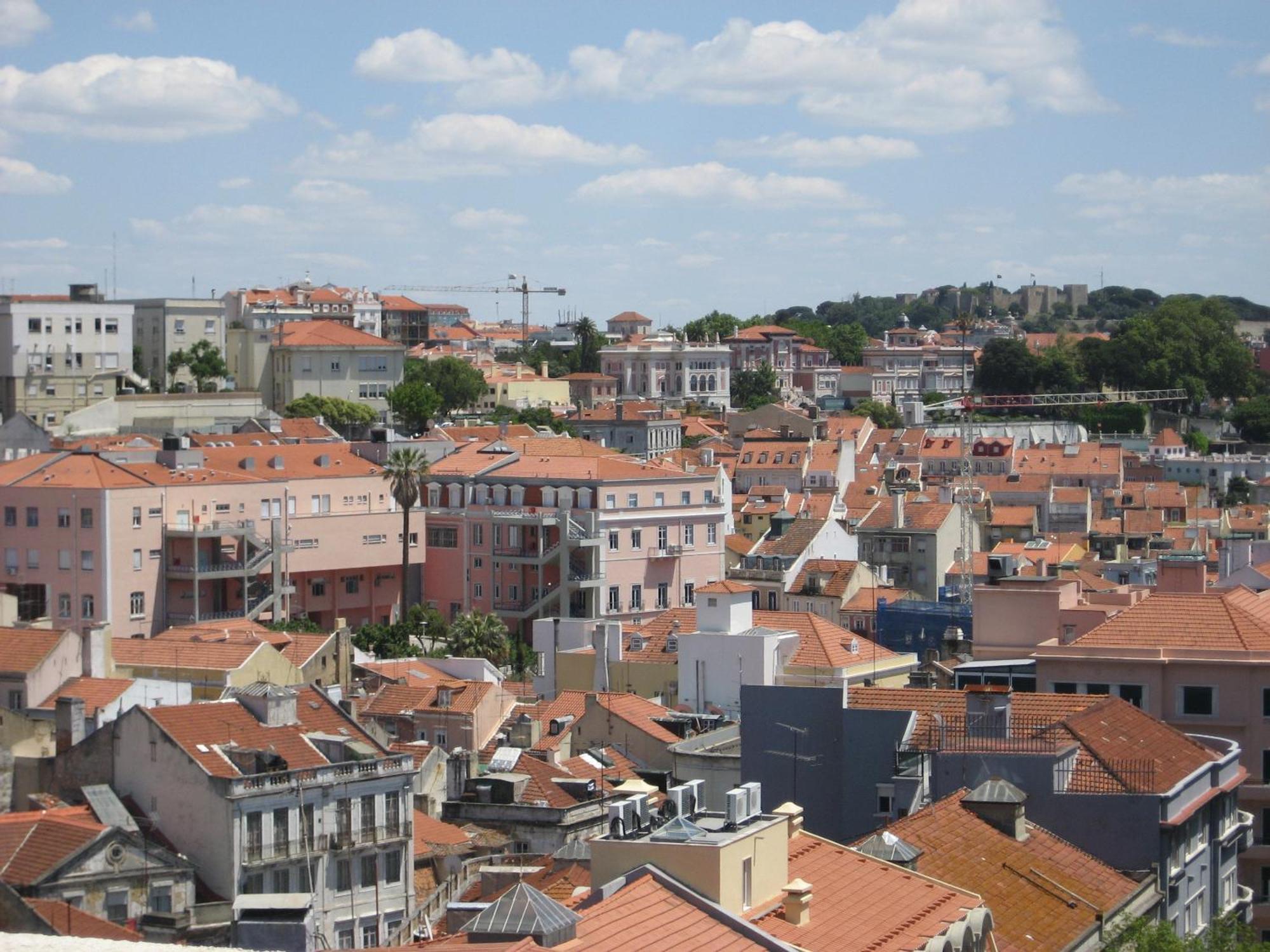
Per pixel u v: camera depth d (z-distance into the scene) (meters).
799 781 87.56
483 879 89.81
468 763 122.88
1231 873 93.88
